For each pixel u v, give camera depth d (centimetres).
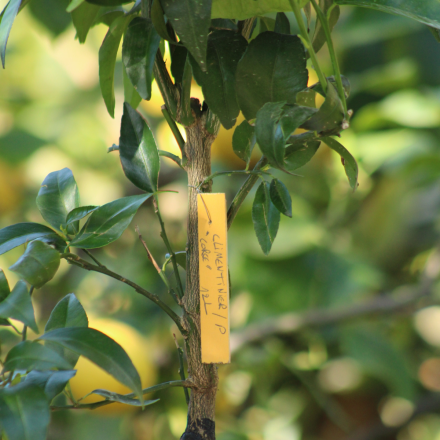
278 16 83
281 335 140
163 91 82
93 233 79
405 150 144
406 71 154
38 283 76
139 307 146
